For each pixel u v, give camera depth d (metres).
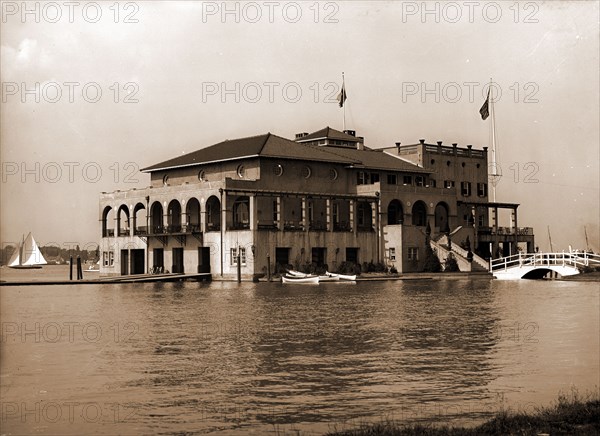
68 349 42.84
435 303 68.25
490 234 133.25
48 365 38.06
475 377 34.81
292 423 27.98
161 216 123.81
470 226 129.88
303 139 135.62
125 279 106.38
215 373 35.94
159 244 120.00
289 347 43.00
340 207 119.19
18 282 104.19
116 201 128.88
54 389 33.16
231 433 27.00
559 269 105.56
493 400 30.80
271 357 39.88
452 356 39.84
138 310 63.91
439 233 124.94
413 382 33.94
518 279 108.25
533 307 64.19
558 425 25.38
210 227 111.06
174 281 107.50
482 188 139.88
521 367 36.94
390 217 123.62
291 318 56.53
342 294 79.31
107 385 33.75
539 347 42.56
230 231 107.62
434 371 36.12
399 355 40.25
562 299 72.06
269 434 26.77
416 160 133.00
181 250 116.94
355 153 130.00
